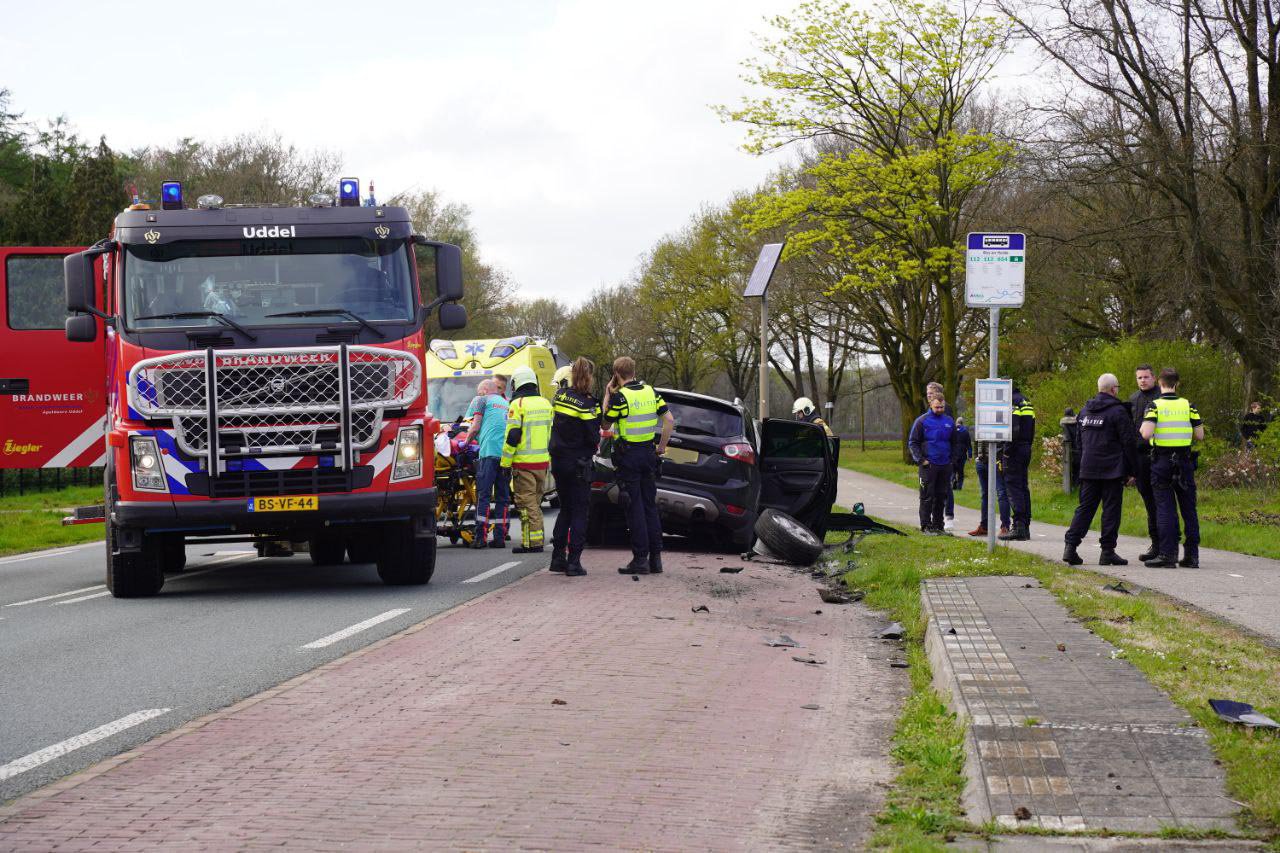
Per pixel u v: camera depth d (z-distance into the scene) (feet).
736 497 49.67
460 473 54.29
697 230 242.58
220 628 31.63
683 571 43.47
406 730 20.59
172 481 35.81
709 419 50.37
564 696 23.18
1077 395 105.29
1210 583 38.29
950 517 69.67
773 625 32.76
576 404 41.09
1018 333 153.07
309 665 26.35
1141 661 24.14
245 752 19.29
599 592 37.11
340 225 37.65
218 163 170.91
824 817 16.55
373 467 36.68
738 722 21.74
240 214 37.37
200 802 16.76
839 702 23.81
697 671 25.93
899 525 68.85
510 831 15.65
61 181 193.67
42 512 77.87
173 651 28.45
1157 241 104.53
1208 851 14.48
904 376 178.50
